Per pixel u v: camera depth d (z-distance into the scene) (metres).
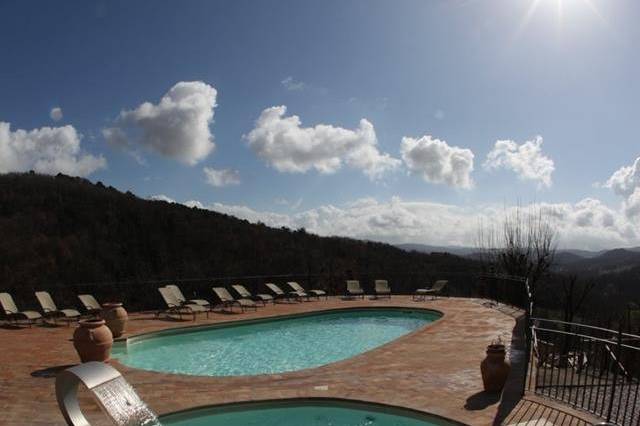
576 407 6.73
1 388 7.80
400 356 9.98
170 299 14.84
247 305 17.06
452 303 17.91
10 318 14.34
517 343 11.14
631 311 17.17
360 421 6.96
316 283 22.69
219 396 7.50
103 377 5.57
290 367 10.83
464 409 6.76
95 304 13.98
